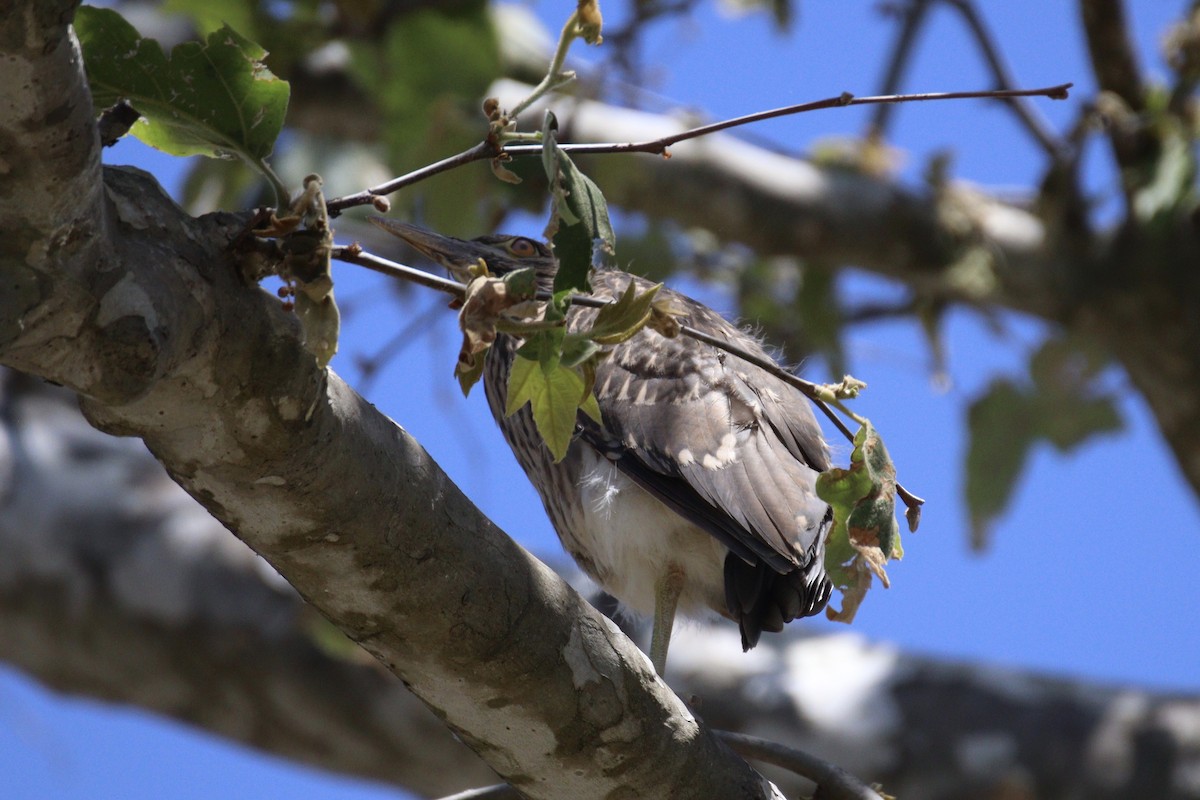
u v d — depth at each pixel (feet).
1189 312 39.93
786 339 44.34
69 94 10.78
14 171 10.92
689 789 17.39
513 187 34.73
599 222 13.17
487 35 33.24
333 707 37.78
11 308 11.43
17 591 37.96
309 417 13.71
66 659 38.63
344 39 35.42
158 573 37.88
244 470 13.94
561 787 17.28
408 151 33.55
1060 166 40.14
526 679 16.15
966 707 36.50
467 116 34.53
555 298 12.90
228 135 13.37
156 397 13.06
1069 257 40.93
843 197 41.29
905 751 36.01
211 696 38.42
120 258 12.03
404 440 14.96
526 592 15.90
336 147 38.27
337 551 14.78
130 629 37.88
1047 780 35.45
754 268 44.98
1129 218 39.73
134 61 13.00
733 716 36.83
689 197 40.60
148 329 12.11
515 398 13.43
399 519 14.82
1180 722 35.83
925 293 42.75
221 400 13.25
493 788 19.39
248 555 38.14
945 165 42.19
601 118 39.65
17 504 38.24
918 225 41.55
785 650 38.19
